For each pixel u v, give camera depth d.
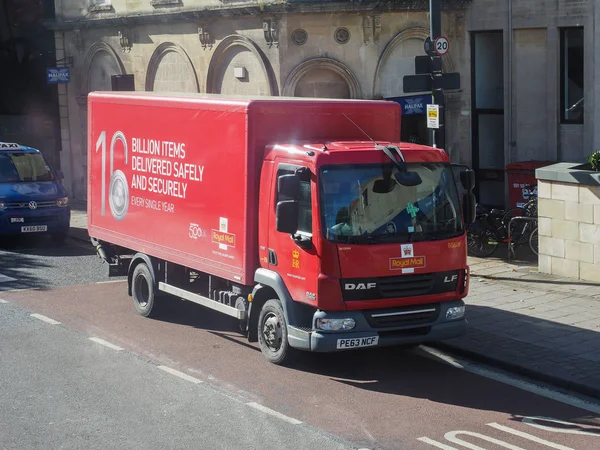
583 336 11.65
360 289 10.06
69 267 17.17
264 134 10.84
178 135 12.17
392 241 10.16
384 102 11.67
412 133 20.53
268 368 10.74
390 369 10.80
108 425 8.77
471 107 20.67
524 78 19.67
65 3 26.38
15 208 19.08
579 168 15.00
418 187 10.41
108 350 11.48
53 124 31.61
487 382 10.30
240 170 10.95
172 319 13.15
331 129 11.30
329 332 10.07
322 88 20.03
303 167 10.05
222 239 11.38
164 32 23.12
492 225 16.72
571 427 8.79
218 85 21.81
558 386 10.11
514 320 12.47
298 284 10.29
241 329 11.84
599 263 14.33
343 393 9.85
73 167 27.53
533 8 19.19
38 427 8.73
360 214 10.09
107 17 24.84
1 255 18.48
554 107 19.25
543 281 14.68
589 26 18.41
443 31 20.20
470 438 8.45
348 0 19.25
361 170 10.16
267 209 10.70
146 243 13.10
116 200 13.90
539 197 15.08
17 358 11.09
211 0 21.31
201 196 11.75
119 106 13.65
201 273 12.67
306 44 19.70
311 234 10.07
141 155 13.10
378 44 19.77
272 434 8.53
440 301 10.58
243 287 11.36
